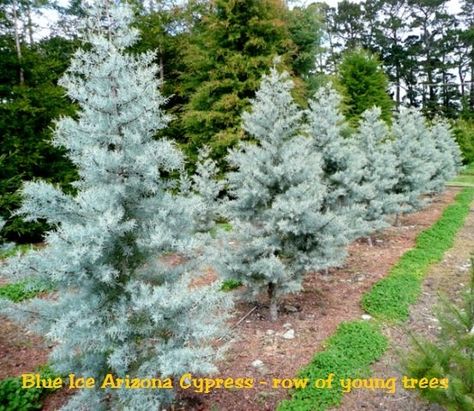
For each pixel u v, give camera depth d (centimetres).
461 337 337
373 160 1048
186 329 356
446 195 1998
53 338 326
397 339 575
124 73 358
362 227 793
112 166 336
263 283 586
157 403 340
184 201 387
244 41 1517
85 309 331
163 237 334
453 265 890
